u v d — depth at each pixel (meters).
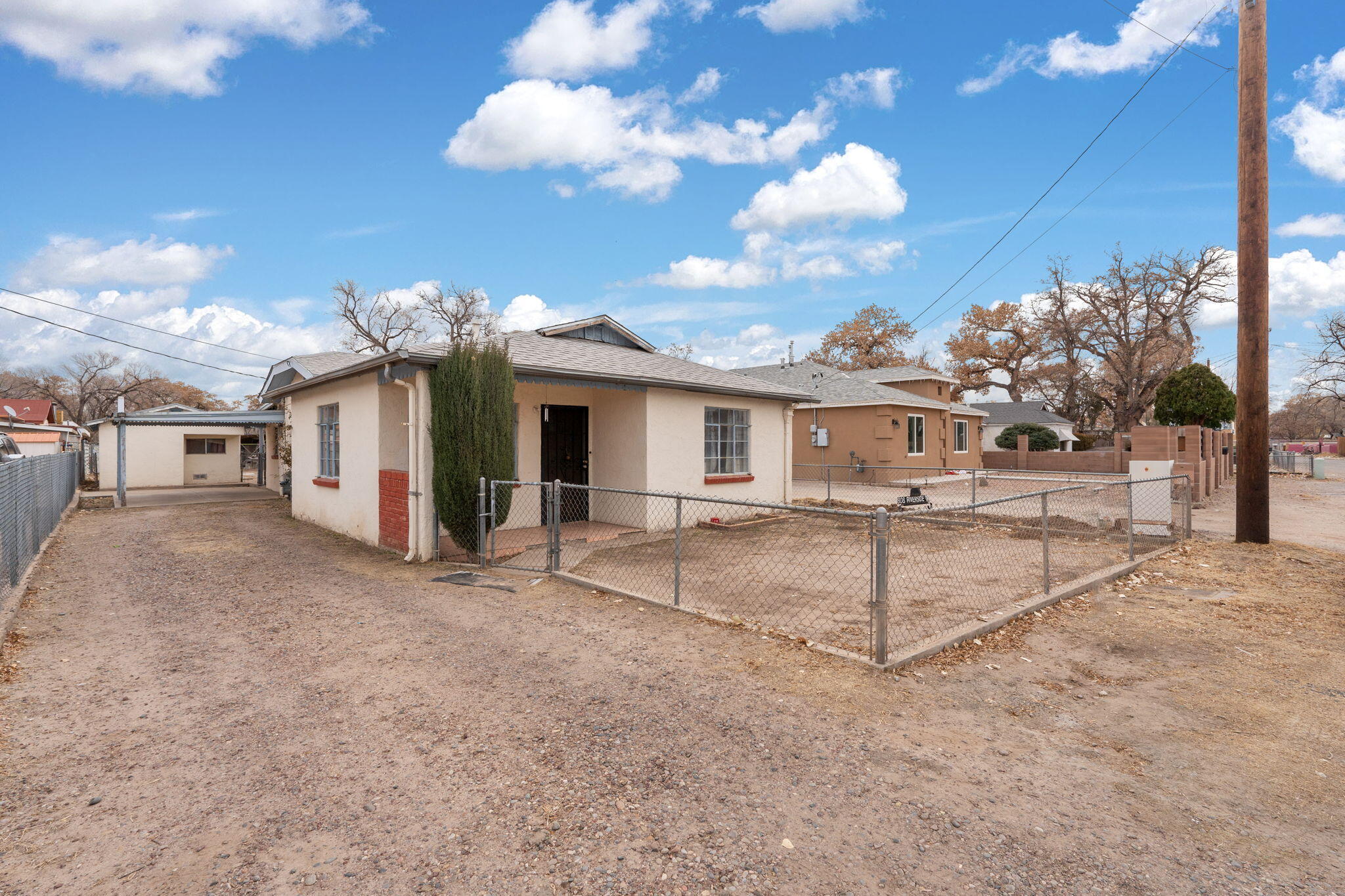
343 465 10.95
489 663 4.75
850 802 2.96
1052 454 32.97
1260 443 9.43
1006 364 49.66
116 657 4.90
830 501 15.84
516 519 10.89
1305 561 8.34
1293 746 3.54
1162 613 6.04
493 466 8.30
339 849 2.62
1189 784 3.14
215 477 24.12
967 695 4.19
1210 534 10.90
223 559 8.80
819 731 3.67
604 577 7.55
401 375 8.68
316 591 6.93
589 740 3.54
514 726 3.72
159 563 8.54
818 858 2.57
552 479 11.47
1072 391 47.31
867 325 48.53
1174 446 15.05
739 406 12.96
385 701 4.08
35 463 8.88
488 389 8.28
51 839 2.66
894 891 2.38
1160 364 39.91
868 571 7.91
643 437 11.07
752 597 6.66
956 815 2.87
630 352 13.70
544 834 2.71
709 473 12.47
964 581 7.32
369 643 5.21
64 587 7.21
